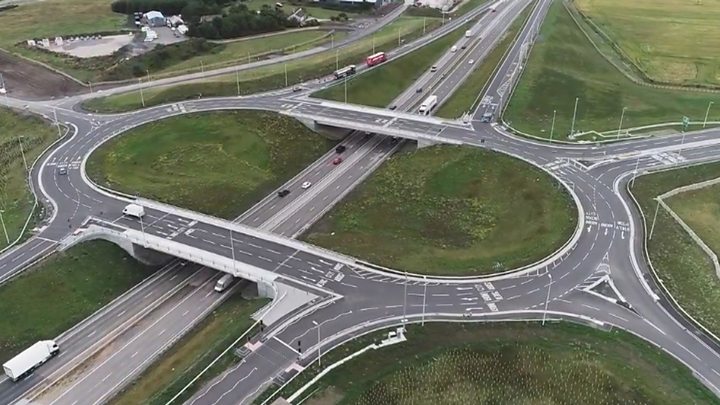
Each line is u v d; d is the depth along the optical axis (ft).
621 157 552.41
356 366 334.24
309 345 347.97
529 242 441.68
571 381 327.06
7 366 344.90
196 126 618.03
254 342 351.25
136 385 342.64
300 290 391.04
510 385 327.26
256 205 516.73
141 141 593.01
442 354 342.03
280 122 626.64
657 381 324.60
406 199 515.09
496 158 548.72
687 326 361.92
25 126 640.58
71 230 459.32
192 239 444.55
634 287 392.27
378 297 385.29
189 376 330.54
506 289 391.86
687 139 587.68
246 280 431.43
